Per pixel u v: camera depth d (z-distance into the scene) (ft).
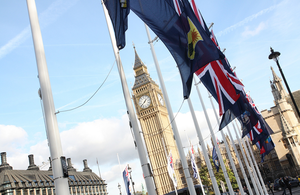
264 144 144.97
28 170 415.85
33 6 44.78
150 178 45.62
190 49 43.98
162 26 47.34
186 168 67.92
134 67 536.42
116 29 44.65
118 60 52.90
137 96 515.50
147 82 514.27
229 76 68.23
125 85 50.72
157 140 490.08
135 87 520.83
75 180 499.51
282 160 348.79
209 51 42.50
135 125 48.06
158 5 47.70
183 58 45.19
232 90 66.90
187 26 44.52
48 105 40.91
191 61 43.68
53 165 39.09
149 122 501.15
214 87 67.31
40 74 42.06
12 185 359.87
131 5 49.34
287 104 359.66
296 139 334.85
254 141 117.70
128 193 157.99
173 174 136.87
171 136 519.60
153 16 47.91
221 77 67.46
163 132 486.79
